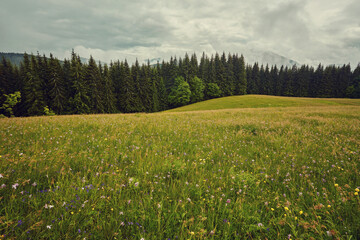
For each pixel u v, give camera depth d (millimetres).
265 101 55250
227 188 3471
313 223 2412
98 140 6039
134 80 64188
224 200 3107
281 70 101438
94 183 3223
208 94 80312
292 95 97688
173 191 3277
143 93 62750
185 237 2240
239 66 88000
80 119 11180
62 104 44312
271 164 4793
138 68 65375
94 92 48625
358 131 8477
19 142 5043
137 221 2482
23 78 46031
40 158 3834
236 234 2395
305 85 96562
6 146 4590
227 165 4672
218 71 82625
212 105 57469
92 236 2168
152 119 12695
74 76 45188
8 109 31875
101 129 7836
